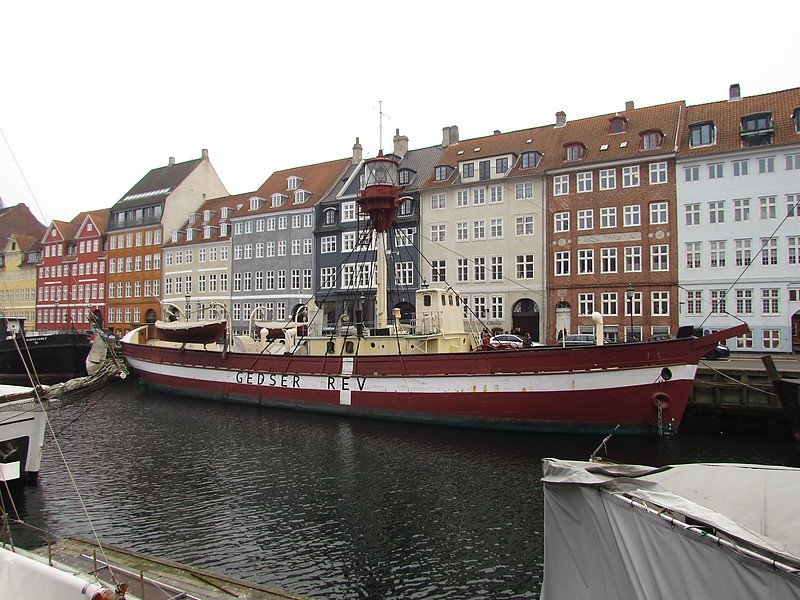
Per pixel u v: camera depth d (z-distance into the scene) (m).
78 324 72.25
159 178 69.88
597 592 6.37
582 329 39.47
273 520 13.39
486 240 43.31
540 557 11.38
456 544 12.00
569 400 19.86
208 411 27.48
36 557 7.52
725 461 17.77
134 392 34.00
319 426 23.36
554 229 40.88
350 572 10.83
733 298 35.44
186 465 18.16
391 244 46.62
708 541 5.13
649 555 5.70
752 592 4.82
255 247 55.94
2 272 83.38
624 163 38.53
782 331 34.16
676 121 39.59
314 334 27.19
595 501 6.41
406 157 52.56
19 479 15.56
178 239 63.19
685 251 36.91
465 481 16.02
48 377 38.56
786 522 6.32
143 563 8.74
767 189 34.91
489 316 42.88
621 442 19.41
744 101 38.50
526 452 18.69
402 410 22.97
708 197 36.34
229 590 7.70
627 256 38.47
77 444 21.12
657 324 37.31
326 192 53.19
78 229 77.12
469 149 47.56
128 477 16.91
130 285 66.81
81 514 13.84
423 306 24.38
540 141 44.50
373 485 15.82
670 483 6.93
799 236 34.00
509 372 20.69
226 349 29.48
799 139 34.09
